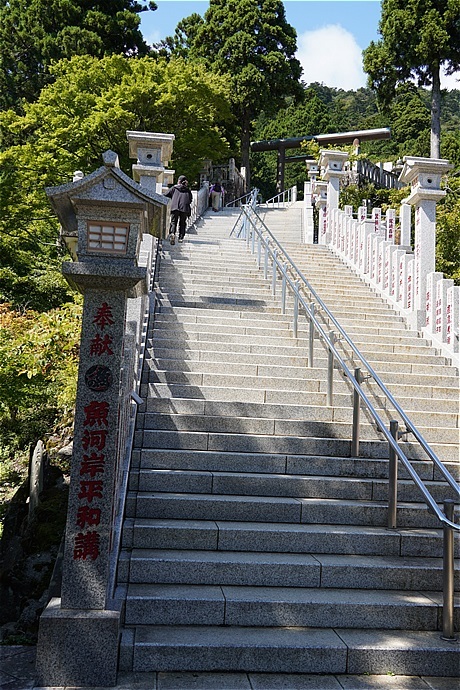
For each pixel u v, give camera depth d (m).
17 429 12.06
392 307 10.76
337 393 7.63
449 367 8.53
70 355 9.96
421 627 4.54
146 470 5.93
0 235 19.66
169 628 4.32
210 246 13.66
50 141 20.45
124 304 4.30
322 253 14.16
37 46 27.42
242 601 4.44
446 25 25.34
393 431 5.55
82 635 3.89
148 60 24.44
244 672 4.07
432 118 26.55
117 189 4.20
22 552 7.07
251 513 5.52
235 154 33.31
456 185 18.78
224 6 34.19
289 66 32.81
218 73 30.97
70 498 4.09
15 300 17.61
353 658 4.15
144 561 4.73
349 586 4.86
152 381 7.47
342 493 5.98
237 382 7.61
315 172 20.64
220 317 9.27
